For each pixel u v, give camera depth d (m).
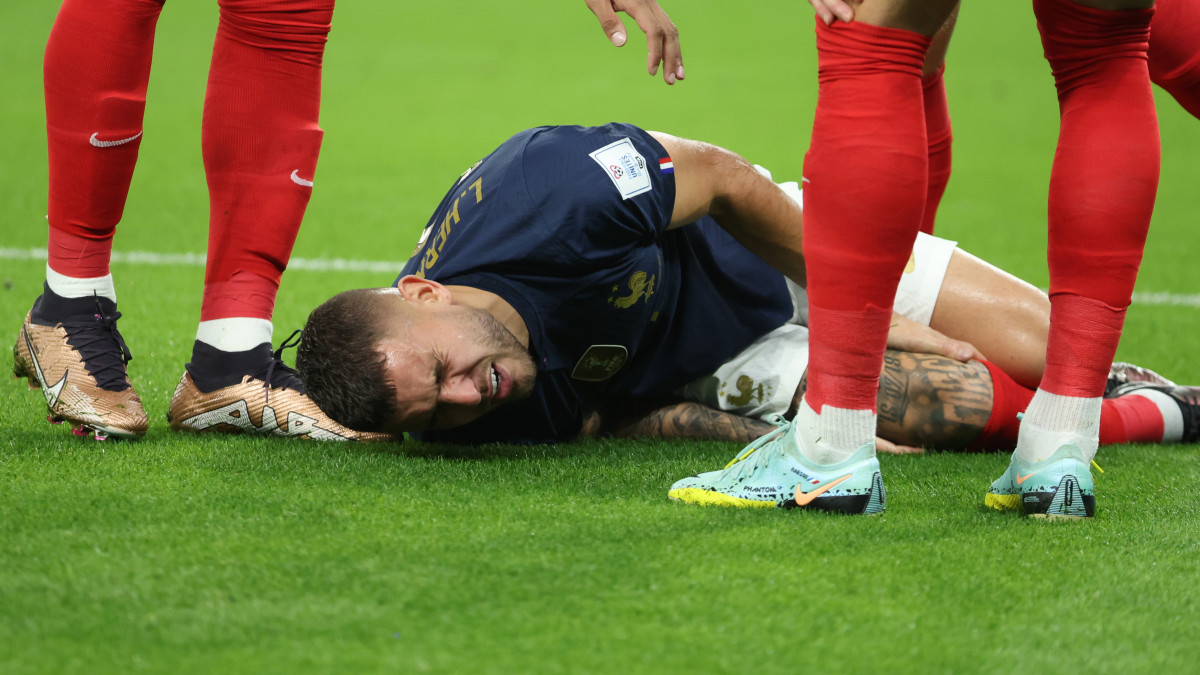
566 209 8.00
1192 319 15.52
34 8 55.69
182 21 54.66
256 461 7.98
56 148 8.28
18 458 7.83
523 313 8.06
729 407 9.81
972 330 10.09
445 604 5.32
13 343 12.12
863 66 6.13
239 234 9.08
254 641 4.91
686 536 6.36
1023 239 21.44
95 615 5.14
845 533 6.46
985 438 9.27
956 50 50.91
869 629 5.13
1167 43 8.62
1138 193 6.54
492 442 9.07
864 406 6.78
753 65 46.78
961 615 5.30
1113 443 9.60
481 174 8.64
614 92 40.72
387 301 7.57
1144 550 6.26
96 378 8.40
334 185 26.19
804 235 6.57
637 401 9.91
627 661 4.77
